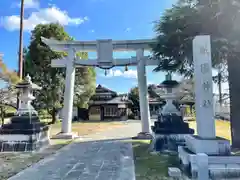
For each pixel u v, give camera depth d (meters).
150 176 4.80
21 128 7.86
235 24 5.34
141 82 10.73
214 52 5.54
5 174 5.02
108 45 10.59
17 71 14.58
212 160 4.36
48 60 17.33
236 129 6.45
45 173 5.10
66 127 11.11
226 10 5.36
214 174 4.27
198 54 4.96
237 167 4.30
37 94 17.77
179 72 7.20
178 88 8.19
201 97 4.87
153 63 10.58
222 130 12.62
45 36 17.50
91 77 19.95
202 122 4.81
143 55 10.70
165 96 8.09
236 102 6.50
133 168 5.47
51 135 12.03
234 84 6.54
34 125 8.03
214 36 5.69
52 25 17.91
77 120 28.81
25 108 8.23
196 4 6.24
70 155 7.11
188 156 4.70
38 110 19.19
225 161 4.34
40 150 7.97
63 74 18.14
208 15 5.73
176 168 5.03
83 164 5.93
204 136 4.75
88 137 11.59
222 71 6.70
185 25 6.03
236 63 6.43
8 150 7.69
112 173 5.07
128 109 32.22
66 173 5.09
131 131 14.83
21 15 14.30
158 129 7.67
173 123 7.68
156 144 7.56
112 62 10.62
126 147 8.48
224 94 6.91
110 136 12.00
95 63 10.88
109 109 29.92
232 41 5.34
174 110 7.93
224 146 4.59
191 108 25.47
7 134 7.82
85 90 19.59
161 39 6.70
